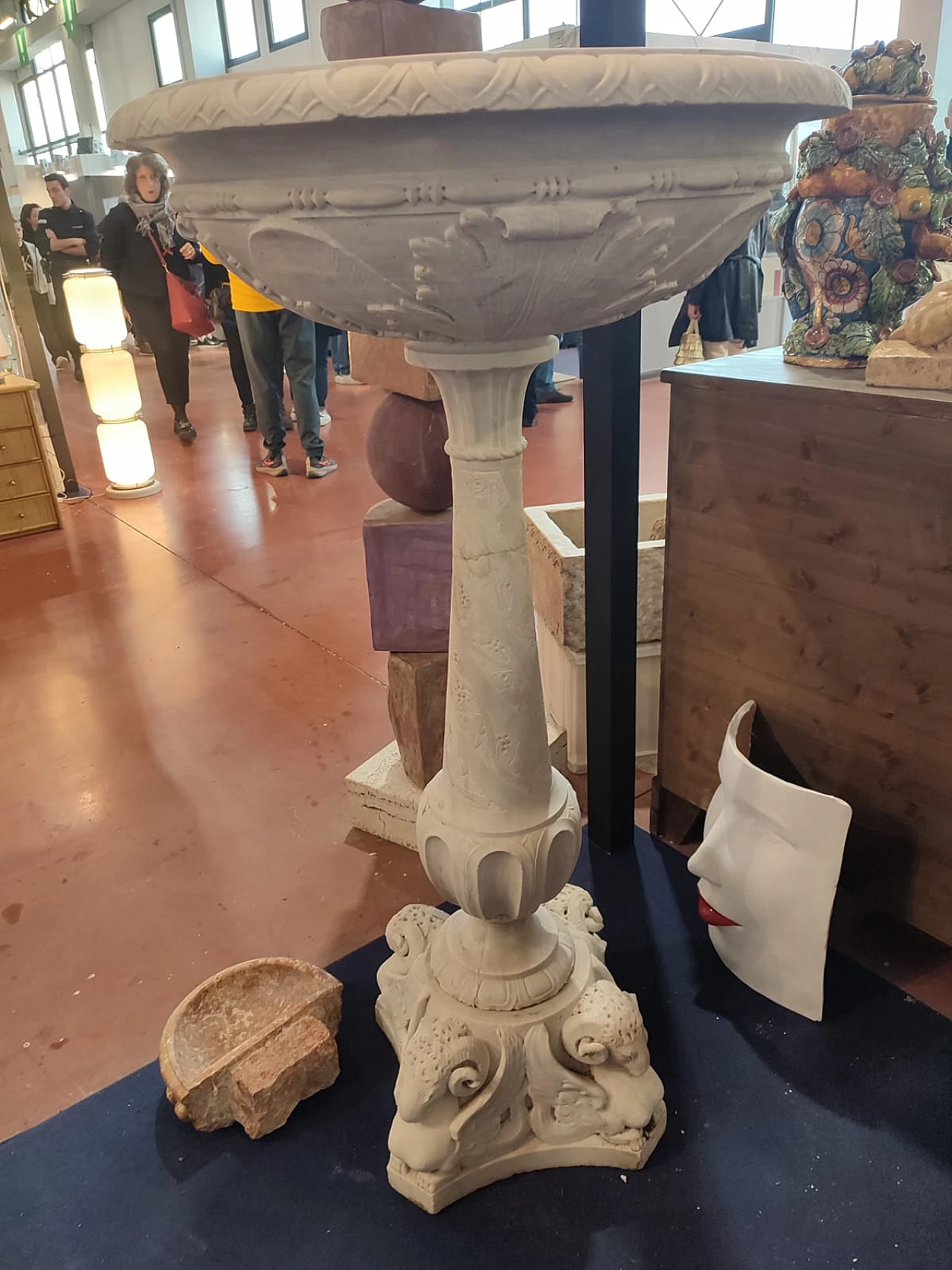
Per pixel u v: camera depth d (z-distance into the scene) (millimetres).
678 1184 1082
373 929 1496
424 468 1476
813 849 1191
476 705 1032
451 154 625
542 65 586
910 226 1295
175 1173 1124
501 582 999
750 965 1328
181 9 9047
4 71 13328
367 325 794
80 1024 1348
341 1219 1065
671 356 5688
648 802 1783
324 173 651
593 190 654
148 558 3174
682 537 1445
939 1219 1030
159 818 1797
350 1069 1256
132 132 726
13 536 3420
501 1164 1101
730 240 806
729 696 1462
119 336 3744
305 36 8172
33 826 1795
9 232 3465
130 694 2268
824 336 1332
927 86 1268
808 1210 1046
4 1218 1082
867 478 1162
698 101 635
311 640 2506
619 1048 1069
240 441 4719
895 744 1242
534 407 4449
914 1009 1300
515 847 1054
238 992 1314
